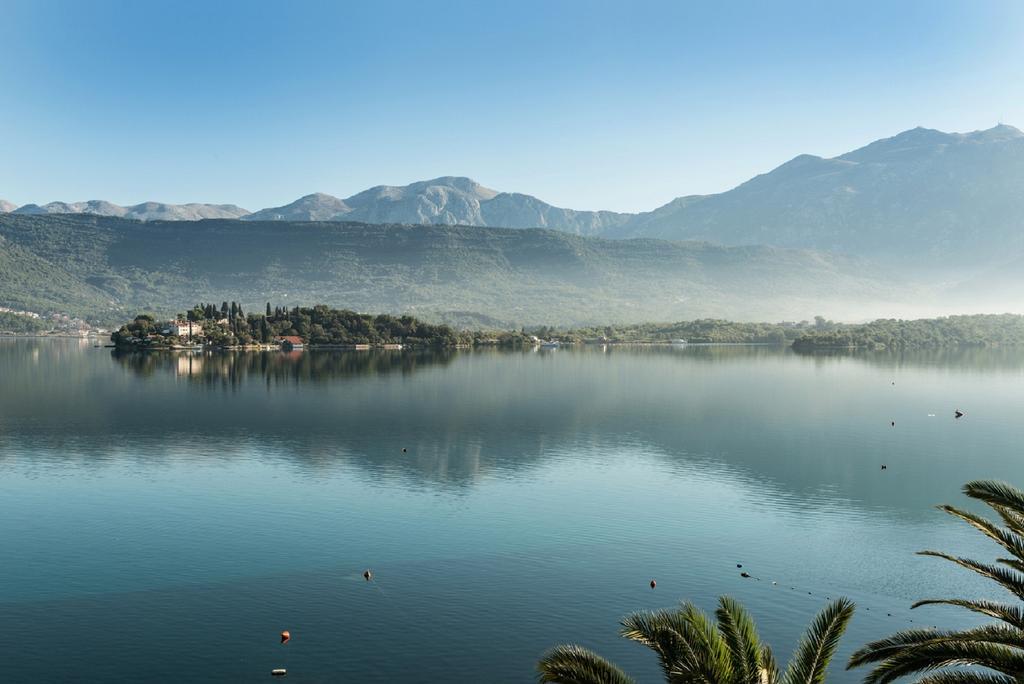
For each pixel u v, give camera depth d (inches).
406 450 7175.2
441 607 3425.2
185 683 2765.7
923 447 7455.7
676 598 3543.3
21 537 4431.6
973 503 5251.0
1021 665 1505.9
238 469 6318.9
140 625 3230.8
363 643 3083.2
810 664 1684.3
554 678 1701.5
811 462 6688.0
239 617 3309.5
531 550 4205.2
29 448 7190.0
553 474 6176.2
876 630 3211.1
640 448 7342.5
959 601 1728.6
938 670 2687.0
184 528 4621.1
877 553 4178.2
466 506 5147.6
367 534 4500.5
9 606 3417.8
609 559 4065.0
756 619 3324.3
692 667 1627.7
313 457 6830.7
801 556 4124.0
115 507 5103.3
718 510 5049.2
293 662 2920.8
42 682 2765.7
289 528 4616.1
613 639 3127.5
